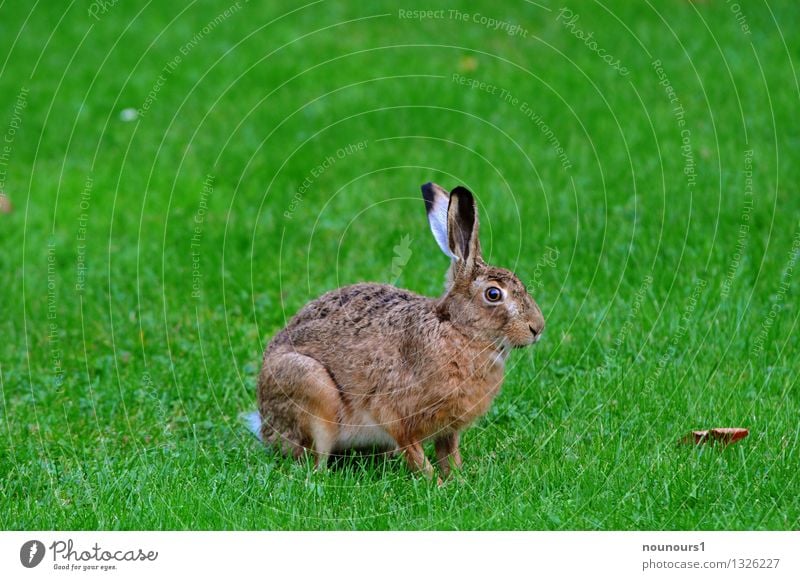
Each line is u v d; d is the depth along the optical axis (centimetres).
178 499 1301
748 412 1473
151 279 2095
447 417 1377
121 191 2550
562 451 1412
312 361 1430
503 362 1385
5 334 1922
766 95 2853
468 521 1244
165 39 3569
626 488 1286
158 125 2945
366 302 1471
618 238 2097
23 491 1375
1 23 3731
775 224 2116
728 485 1278
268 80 3186
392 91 3005
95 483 1373
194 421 1591
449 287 1368
